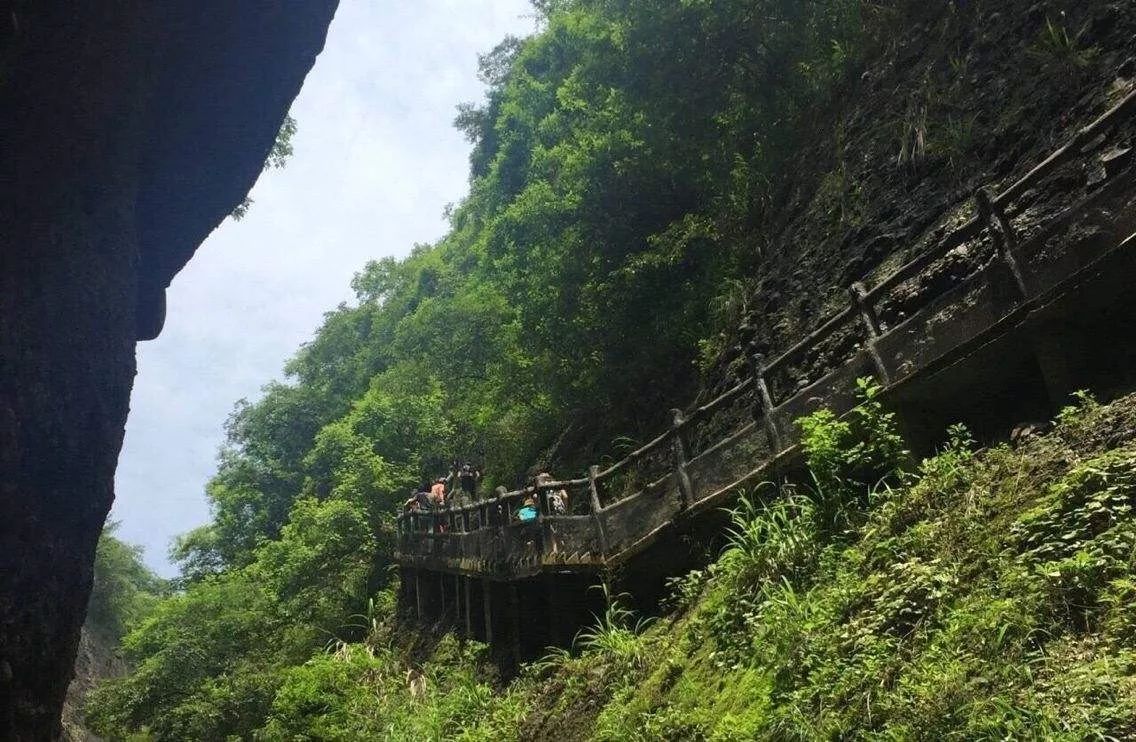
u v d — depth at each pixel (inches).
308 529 1098.7
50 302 200.2
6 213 186.4
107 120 216.4
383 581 1060.5
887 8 573.3
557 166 959.6
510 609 563.5
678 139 701.9
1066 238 257.6
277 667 916.0
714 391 560.4
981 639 208.2
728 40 650.2
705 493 393.1
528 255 861.2
